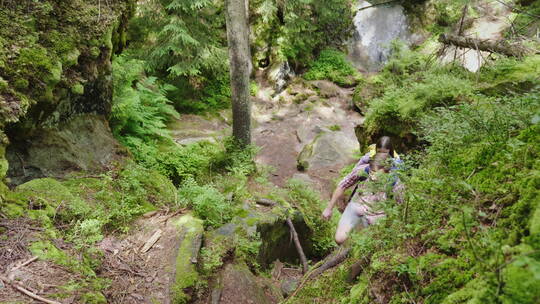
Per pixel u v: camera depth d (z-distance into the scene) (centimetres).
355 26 1602
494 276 149
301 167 992
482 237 176
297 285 370
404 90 636
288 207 573
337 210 700
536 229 154
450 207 206
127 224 399
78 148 471
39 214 331
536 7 793
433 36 1462
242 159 717
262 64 1468
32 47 395
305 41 1500
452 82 541
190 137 927
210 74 1309
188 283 338
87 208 377
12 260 274
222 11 1347
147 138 720
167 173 596
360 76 1473
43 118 422
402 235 220
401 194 261
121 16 564
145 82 944
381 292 215
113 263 338
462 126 278
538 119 185
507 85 507
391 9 1577
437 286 179
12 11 402
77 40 459
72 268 294
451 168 251
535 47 589
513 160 209
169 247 373
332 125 1219
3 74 357
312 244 614
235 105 745
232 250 410
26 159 410
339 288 277
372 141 654
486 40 646
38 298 249
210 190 472
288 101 1364
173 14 1107
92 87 503
